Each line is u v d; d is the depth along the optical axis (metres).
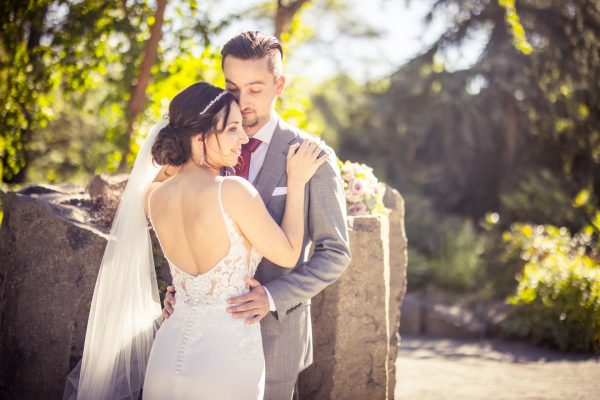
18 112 5.75
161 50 6.01
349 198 3.64
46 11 5.79
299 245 2.36
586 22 11.16
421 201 10.80
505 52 11.51
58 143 10.27
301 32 7.84
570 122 11.73
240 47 2.48
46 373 3.12
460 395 4.42
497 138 12.43
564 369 5.41
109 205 3.38
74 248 3.12
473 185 12.85
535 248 7.78
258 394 2.22
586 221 10.31
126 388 2.63
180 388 2.12
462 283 8.39
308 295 2.37
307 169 2.43
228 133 2.27
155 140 2.38
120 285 2.59
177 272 2.27
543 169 11.78
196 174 2.27
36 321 3.13
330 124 16.03
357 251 3.39
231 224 2.19
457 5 11.89
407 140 12.75
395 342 4.05
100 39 5.92
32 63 5.79
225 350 2.15
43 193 3.73
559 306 6.41
